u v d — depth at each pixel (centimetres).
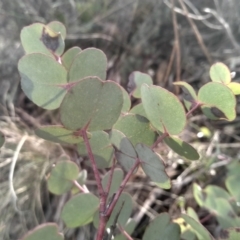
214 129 35
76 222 18
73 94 13
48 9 41
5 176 28
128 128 16
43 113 35
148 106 14
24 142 29
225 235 16
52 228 14
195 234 20
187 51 41
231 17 43
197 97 16
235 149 33
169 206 29
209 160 30
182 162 31
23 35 17
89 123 14
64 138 15
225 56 40
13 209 26
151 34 42
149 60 41
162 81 39
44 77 16
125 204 18
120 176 19
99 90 13
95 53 16
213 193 24
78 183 22
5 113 33
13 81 36
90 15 43
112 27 42
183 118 14
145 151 14
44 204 28
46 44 17
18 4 40
